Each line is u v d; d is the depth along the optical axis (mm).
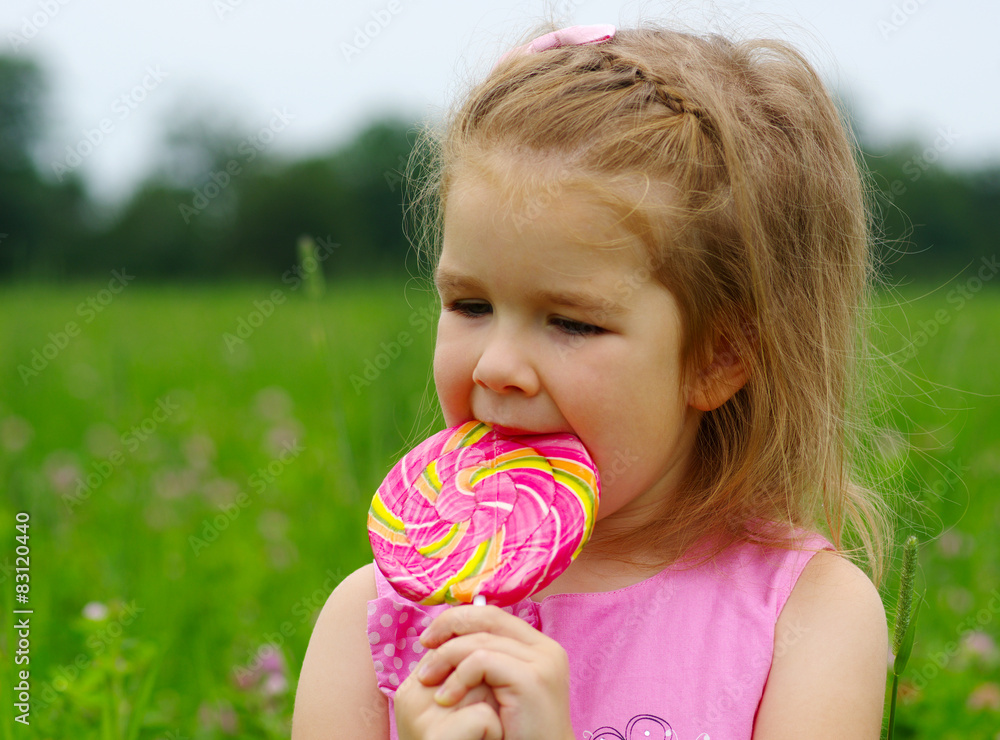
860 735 1273
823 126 1550
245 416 5109
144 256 25375
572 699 1340
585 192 1218
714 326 1345
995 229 21328
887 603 2078
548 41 1535
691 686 1317
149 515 3428
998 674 2342
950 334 5375
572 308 1228
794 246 1468
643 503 1439
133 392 5059
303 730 1416
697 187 1300
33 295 7117
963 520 3100
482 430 1332
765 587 1381
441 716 1101
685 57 1456
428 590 1156
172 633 2510
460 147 1394
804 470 1491
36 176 25641
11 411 4992
